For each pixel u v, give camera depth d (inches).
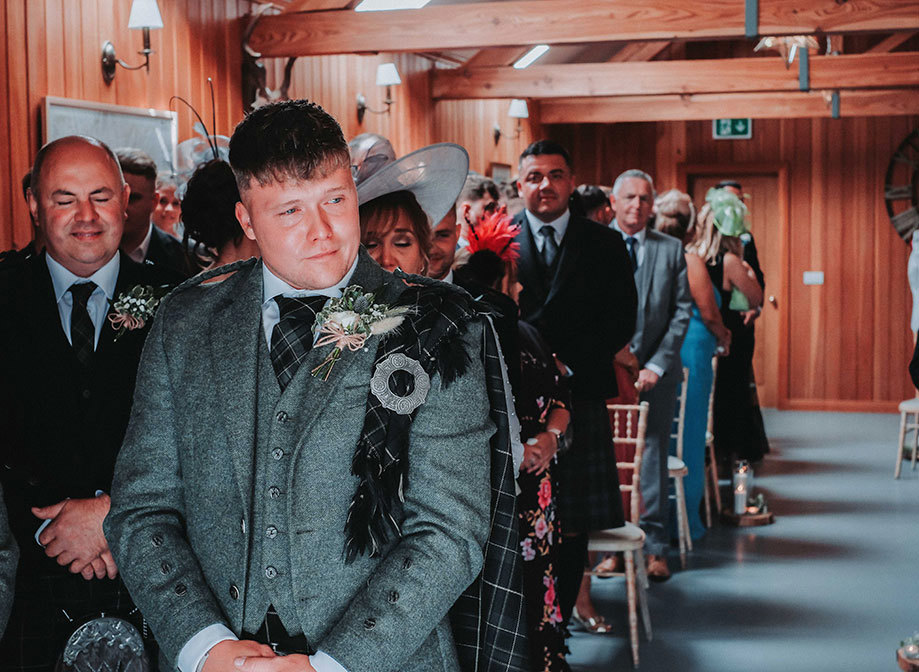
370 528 54.9
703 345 220.7
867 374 439.8
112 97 212.8
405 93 339.3
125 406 80.2
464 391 57.7
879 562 203.3
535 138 438.6
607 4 251.8
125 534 59.1
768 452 322.0
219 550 57.7
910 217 432.1
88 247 80.0
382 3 288.8
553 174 151.7
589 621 163.8
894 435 370.3
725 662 150.5
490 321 61.5
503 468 60.5
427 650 57.3
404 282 61.6
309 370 57.6
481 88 356.5
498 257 114.3
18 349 79.8
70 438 79.6
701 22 245.6
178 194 183.9
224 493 57.9
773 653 154.2
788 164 443.2
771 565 202.2
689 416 220.1
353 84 308.5
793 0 237.3
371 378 56.7
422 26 261.0
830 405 443.2
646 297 193.5
